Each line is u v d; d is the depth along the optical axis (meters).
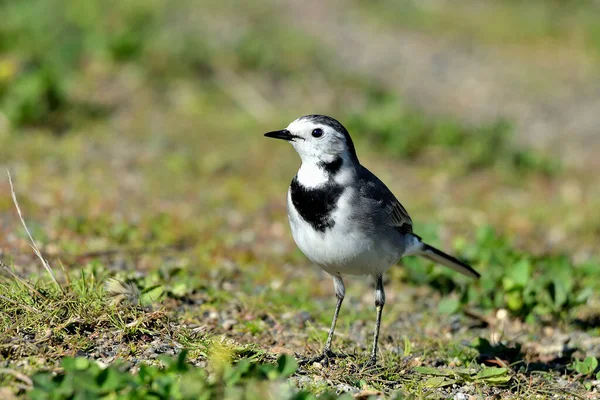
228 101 20.02
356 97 21.47
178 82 20.19
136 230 12.34
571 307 10.96
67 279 8.76
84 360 6.88
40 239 11.32
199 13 25.62
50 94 17.25
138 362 7.61
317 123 8.68
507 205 16.44
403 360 9.11
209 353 7.89
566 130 22.25
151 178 15.30
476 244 12.49
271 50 22.64
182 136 17.64
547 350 9.98
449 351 9.62
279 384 6.93
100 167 15.44
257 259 12.69
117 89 19.38
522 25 30.64
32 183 14.07
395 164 18.06
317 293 11.73
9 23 20.34
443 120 19.84
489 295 11.26
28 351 7.40
